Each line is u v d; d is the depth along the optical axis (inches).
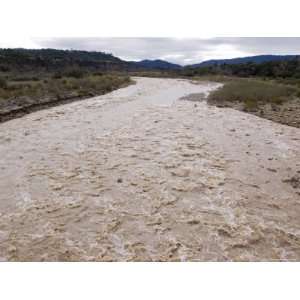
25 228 170.7
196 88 912.3
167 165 257.8
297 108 496.1
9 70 1733.5
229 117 443.8
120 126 389.1
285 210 192.1
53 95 600.4
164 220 180.2
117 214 185.6
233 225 175.5
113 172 243.9
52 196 205.2
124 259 148.4
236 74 2070.6
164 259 148.9
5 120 402.0
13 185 219.6
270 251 155.6
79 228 171.6
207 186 221.0
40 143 313.6
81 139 330.0
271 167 257.3
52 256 149.8
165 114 468.8
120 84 992.9
